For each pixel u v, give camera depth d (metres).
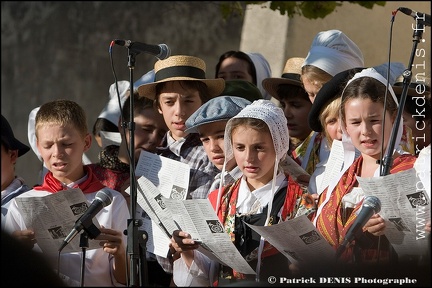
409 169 6.40
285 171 7.85
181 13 18.44
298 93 10.00
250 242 7.43
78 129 8.30
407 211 6.40
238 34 18.27
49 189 8.28
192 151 9.19
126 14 18.78
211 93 9.80
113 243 7.49
